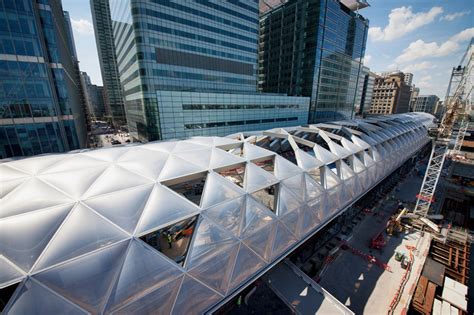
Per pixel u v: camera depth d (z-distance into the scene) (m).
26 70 23.30
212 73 44.19
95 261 5.73
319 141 25.94
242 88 50.97
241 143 15.03
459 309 12.00
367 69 92.12
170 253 11.24
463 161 32.91
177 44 37.81
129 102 51.47
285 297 10.59
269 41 69.12
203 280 7.53
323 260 15.02
